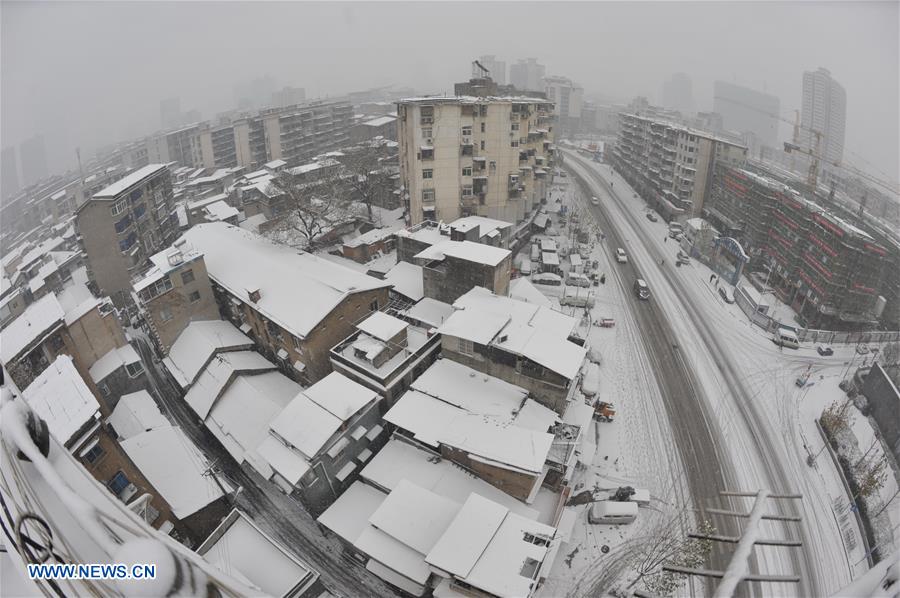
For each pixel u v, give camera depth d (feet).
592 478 113.80
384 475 99.40
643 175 317.01
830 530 103.19
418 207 198.49
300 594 79.36
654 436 126.11
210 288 146.72
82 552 15.64
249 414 119.96
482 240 164.66
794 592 93.35
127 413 122.52
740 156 249.14
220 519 103.45
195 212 245.65
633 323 174.19
